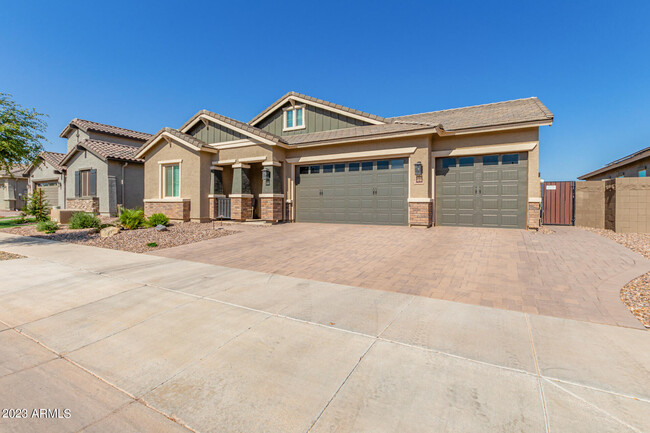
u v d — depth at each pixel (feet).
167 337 12.52
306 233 38.37
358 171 45.55
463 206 40.96
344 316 14.16
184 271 22.35
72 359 11.12
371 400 8.66
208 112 52.49
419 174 40.19
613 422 7.66
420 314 14.25
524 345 11.34
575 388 8.93
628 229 36.55
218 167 52.29
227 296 17.02
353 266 23.02
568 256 24.31
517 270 20.81
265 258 26.14
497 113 42.19
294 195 50.42
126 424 8.03
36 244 34.19
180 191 51.67
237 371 10.16
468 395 8.75
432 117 48.57
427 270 21.45
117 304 16.06
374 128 44.19
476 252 26.13
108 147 70.33
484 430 7.50
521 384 9.16
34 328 13.50
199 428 7.84
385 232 37.32
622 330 12.31
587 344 11.30
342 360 10.64
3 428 7.86
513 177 38.52
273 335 12.50
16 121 32.09
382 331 12.66
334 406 8.46
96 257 27.30
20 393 9.30
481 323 13.19
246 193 50.24
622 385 9.01
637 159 53.01
